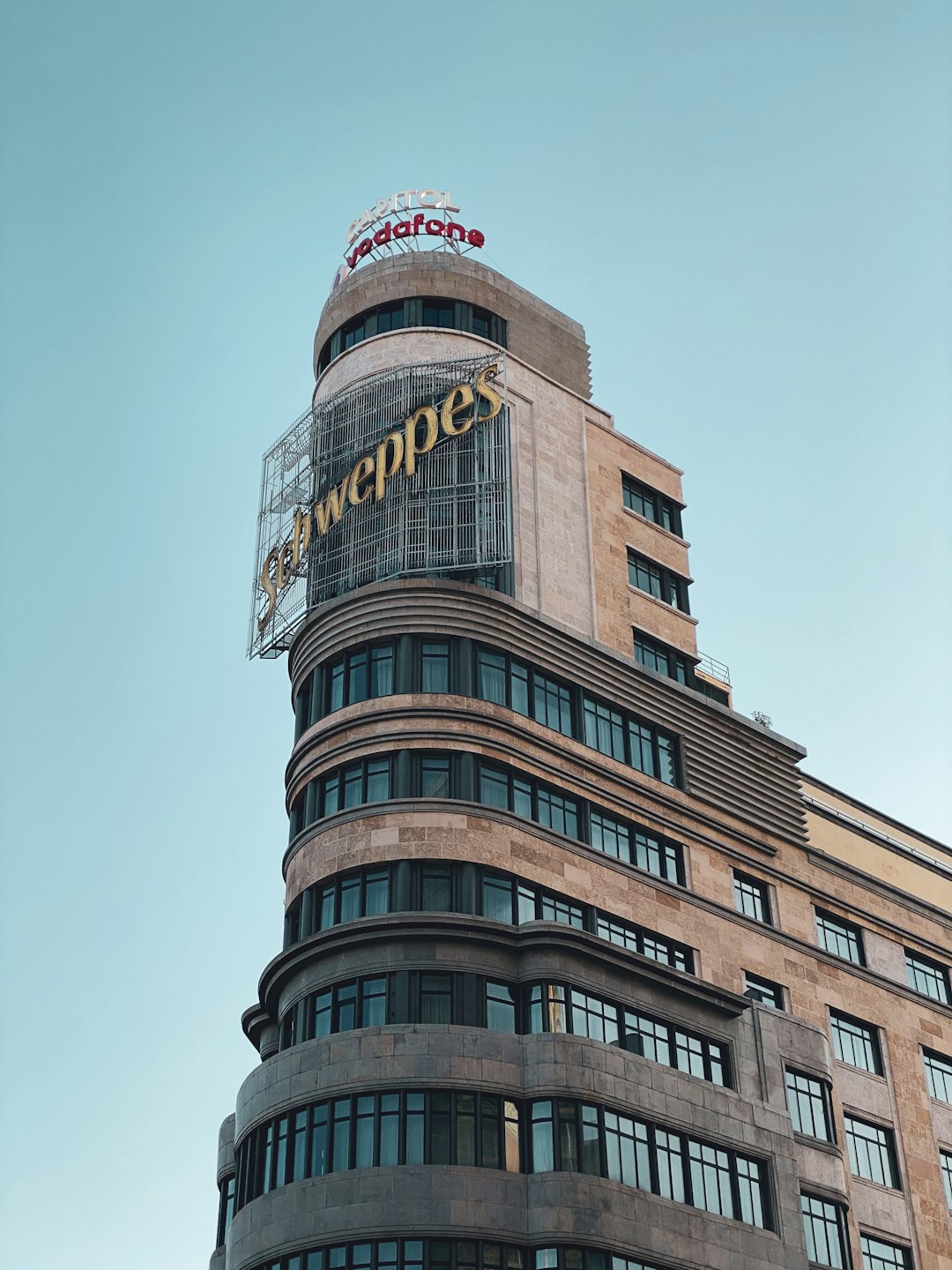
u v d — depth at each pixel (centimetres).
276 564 7612
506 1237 5506
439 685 6662
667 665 7681
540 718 6856
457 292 7831
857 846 8175
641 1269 5675
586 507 7694
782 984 7206
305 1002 6119
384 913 6131
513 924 6228
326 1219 5516
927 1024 7844
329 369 7812
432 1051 5759
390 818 6322
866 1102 7300
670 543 8075
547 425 7738
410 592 6794
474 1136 5659
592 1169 5719
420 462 7150
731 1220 6097
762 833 7581
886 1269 6856
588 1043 5953
